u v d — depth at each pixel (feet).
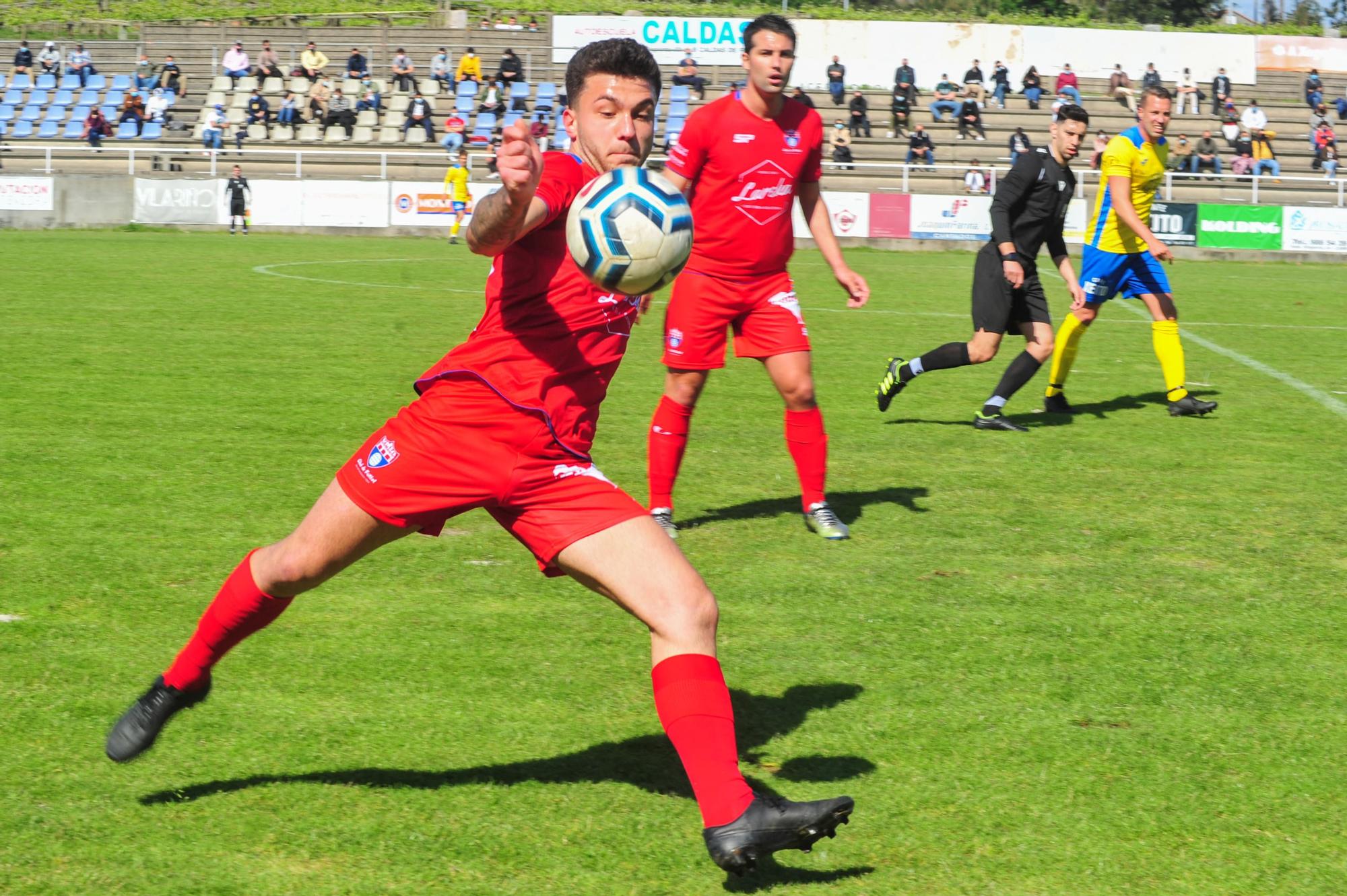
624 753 15.05
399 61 157.38
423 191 120.67
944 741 15.49
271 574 12.85
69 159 139.33
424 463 12.31
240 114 154.20
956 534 25.18
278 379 40.70
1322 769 14.96
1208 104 175.01
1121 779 14.60
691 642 12.07
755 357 24.72
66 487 26.66
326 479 27.94
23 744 14.82
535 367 12.32
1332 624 20.12
